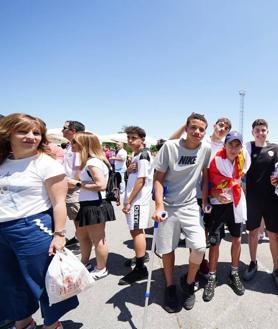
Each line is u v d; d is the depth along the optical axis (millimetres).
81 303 2793
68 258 2020
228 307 2676
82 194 3150
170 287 2746
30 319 2334
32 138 1974
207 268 3314
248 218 3225
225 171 2830
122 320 2508
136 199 3258
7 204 1964
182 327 2398
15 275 2111
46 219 2043
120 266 3680
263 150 3143
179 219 2674
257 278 3252
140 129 3428
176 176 2688
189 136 2555
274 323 2438
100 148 3293
